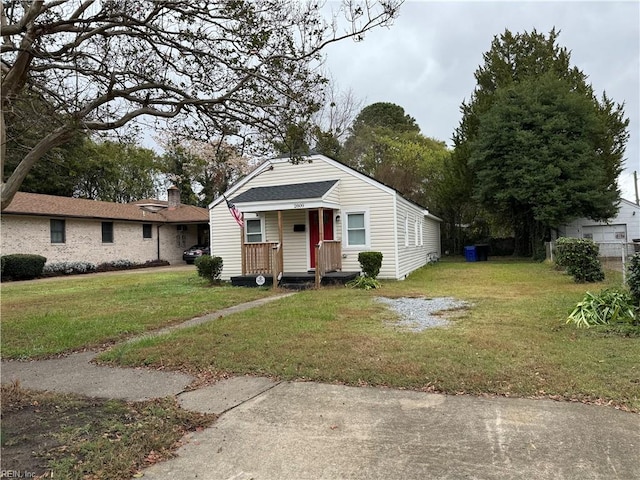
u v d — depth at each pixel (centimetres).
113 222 2478
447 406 381
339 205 1441
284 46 514
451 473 271
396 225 1397
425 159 3375
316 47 510
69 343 646
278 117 552
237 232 1566
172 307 951
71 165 2773
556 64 2544
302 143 591
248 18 507
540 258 2305
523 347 545
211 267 1404
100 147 3219
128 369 518
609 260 2070
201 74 569
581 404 377
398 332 648
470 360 495
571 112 2142
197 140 627
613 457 286
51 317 859
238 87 529
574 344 554
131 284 1524
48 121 548
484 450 300
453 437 321
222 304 981
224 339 624
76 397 427
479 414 361
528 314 763
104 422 360
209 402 406
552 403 381
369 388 432
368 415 366
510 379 437
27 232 2006
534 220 2411
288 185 1491
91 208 2430
